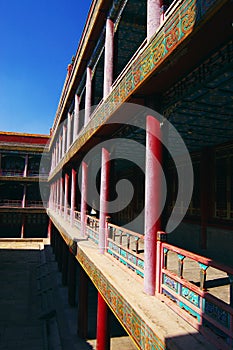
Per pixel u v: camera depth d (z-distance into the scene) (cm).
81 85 1403
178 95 497
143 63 502
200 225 1064
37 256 3028
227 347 325
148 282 520
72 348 1080
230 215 927
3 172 3759
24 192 3734
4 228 3775
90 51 1171
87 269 878
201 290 386
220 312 345
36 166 3931
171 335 368
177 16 390
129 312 493
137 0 937
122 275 646
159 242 513
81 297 1176
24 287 2098
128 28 1075
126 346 1027
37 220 3881
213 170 1022
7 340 1320
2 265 2655
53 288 1895
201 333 372
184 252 429
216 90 498
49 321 1509
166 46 417
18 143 3772
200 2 337
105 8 899
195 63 432
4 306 1733
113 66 877
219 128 787
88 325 1237
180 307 438
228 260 910
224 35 356
